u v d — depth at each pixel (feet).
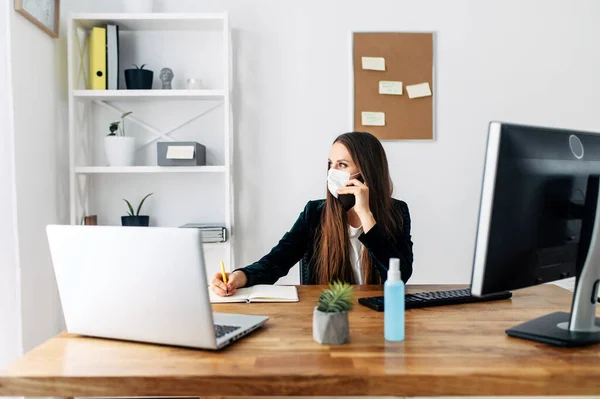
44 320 7.18
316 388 2.74
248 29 8.65
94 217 8.18
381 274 5.41
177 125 8.64
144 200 8.55
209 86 8.66
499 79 8.80
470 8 8.75
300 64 8.69
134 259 3.23
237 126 8.69
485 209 3.05
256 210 8.71
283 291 4.94
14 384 2.78
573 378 2.72
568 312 4.04
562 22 8.80
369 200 5.75
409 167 8.80
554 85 8.84
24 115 6.69
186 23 8.16
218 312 4.17
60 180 7.88
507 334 3.49
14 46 6.41
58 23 7.68
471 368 2.82
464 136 8.80
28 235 6.76
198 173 8.68
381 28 8.73
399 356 3.04
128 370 2.86
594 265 3.40
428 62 8.75
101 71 7.95
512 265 3.20
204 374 2.77
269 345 3.30
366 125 8.73
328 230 5.84
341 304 3.35
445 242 8.83
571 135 3.56
